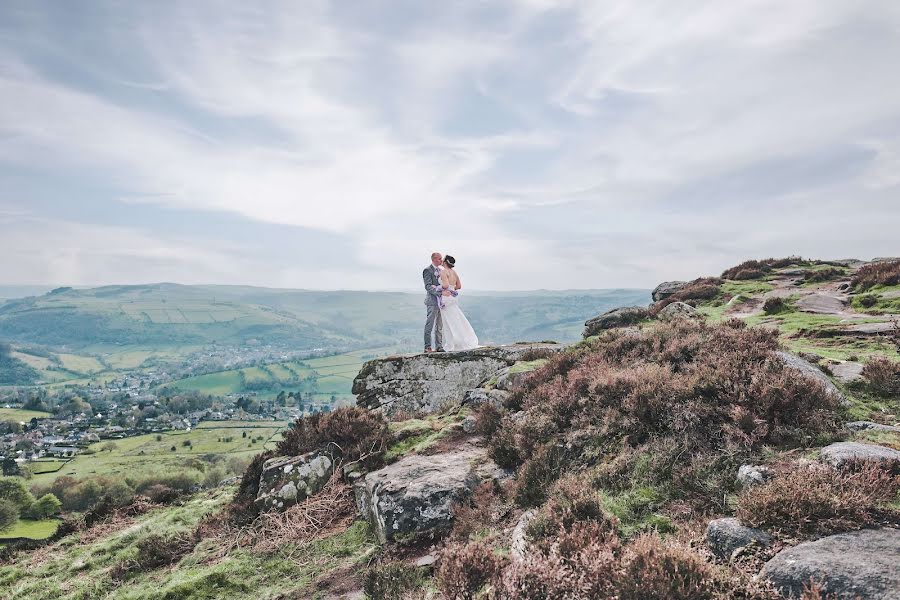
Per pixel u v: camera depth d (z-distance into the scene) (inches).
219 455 5447.8
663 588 142.9
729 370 277.7
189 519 402.6
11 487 2952.8
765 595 140.8
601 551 163.5
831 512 162.1
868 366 303.1
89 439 6540.4
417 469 328.2
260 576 281.9
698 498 209.2
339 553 290.4
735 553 161.5
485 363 613.9
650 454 245.1
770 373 265.1
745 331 345.4
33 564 377.4
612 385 307.3
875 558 139.4
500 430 343.6
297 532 322.7
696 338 346.9
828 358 375.9
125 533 397.1
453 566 192.4
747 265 1155.3
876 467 174.9
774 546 159.3
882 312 571.5
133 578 314.8
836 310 637.9
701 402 262.1
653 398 272.1
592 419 299.6
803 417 235.1
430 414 530.3
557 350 590.6
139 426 7549.2
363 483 347.3
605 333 483.8
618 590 148.8
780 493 170.9
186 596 271.7
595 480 243.4
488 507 272.2
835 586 134.0
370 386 605.9
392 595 214.8
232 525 351.3
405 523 284.2
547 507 220.4
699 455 230.5
